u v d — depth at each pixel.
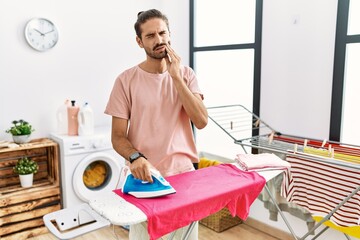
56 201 2.86
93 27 3.25
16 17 2.85
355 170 1.90
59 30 3.06
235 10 3.05
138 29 1.43
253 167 1.62
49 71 3.05
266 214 2.79
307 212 2.34
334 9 2.22
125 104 1.51
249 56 2.96
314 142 2.20
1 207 2.60
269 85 2.68
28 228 2.73
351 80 2.28
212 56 3.34
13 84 2.89
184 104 1.46
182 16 3.49
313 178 2.11
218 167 1.67
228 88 3.19
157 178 1.28
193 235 1.63
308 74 2.41
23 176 2.79
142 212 1.16
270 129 2.62
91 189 2.98
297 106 2.50
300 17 2.41
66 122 3.00
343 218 1.96
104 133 3.00
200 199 1.27
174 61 1.41
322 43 2.31
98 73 3.33
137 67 1.53
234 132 3.09
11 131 2.74
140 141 1.51
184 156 1.60
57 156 2.83
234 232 2.84
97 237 2.75
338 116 2.26
